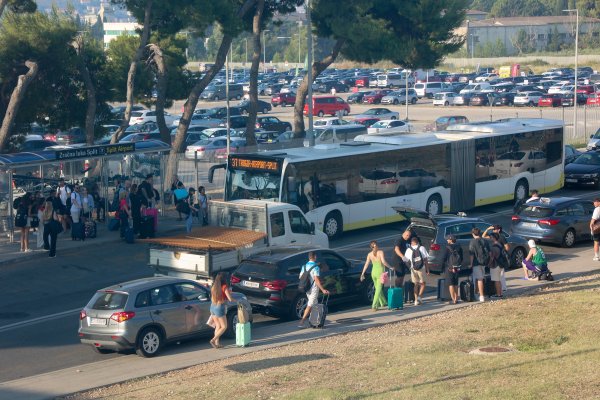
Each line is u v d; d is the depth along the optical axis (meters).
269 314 28.78
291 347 25.08
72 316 30.42
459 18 65.06
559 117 101.44
